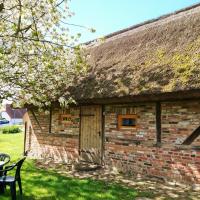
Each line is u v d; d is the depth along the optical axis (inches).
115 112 372.8
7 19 311.9
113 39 496.7
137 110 343.6
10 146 676.7
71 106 437.4
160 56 337.7
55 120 483.8
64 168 384.5
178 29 378.6
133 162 342.6
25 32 311.0
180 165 294.4
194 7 407.2
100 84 361.4
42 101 378.0
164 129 312.2
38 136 523.5
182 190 270.7
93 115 407.2
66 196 248.5
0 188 253.6
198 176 278.2
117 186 281.6
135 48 409.7
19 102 343.0
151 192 263.3
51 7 303.6
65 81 380.8
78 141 429.4
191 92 255.3
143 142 332.5
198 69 265.1
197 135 282.7
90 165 387.9
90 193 256.8
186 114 293.0
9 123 1920.5
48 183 292.4
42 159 466.6
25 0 301.3
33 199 240.1
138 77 320.8
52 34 322.0
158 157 315.6
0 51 272.1
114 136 370.9
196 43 312.3
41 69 343.6
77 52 318.3
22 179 309.1
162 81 285.7
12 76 324.8
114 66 393.4
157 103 319.9
